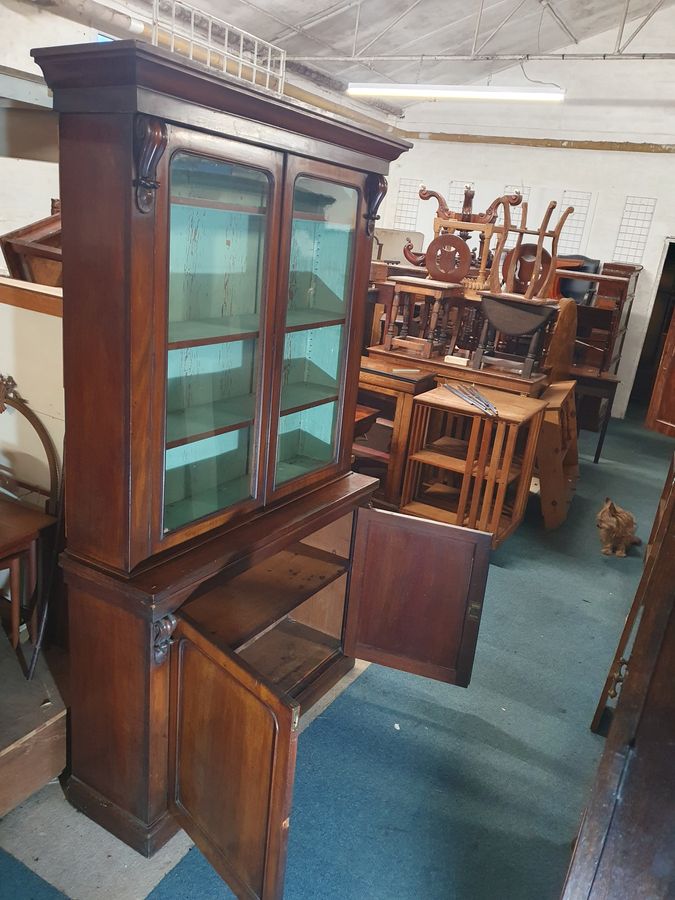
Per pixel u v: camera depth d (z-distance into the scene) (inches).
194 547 77.3
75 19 207.5
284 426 102.7
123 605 69.4
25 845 78.2
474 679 117.3
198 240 76.0
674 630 41.0
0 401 92.5
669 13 299.7
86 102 58.6
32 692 86.0
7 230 231.1
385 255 295.7
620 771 44.1
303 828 84.3
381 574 102.9
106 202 60.3
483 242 180.5
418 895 77.2
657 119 313.4
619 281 262.7
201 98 61.4
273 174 74.4
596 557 170.9
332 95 336.2
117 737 76.3
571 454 207.6
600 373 250.8
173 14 64.2
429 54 313.3
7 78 82.2
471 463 156.9
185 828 76.7
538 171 341.1
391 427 182.7
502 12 279.0
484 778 95.6
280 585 99.2
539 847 85.2
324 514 93.7
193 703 71.8
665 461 267.3
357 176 88.3
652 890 45.4
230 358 85.4
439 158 362.3
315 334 101.0
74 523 72.5
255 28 261.9
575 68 322.7
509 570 159.5
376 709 107.4
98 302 63.4
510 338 205.2
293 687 101.4
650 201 320.5
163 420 69.1
